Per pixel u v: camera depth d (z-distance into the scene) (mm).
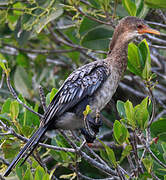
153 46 12242
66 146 10305
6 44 15289
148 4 9203
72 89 9797
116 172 8883
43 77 14727
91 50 13133
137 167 8469
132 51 9508
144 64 9516
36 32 12727
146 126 8516
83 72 9984
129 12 11609
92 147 11555
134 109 8500
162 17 12281
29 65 15258
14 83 13258
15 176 9656
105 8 11469
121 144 8461
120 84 12992
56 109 9516
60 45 16594
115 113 12375
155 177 8578
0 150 9852
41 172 8344
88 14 12914
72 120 9773
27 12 12125
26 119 10094
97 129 9570
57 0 12016
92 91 9828
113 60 10469
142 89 13242
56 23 14539
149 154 9406
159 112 13891
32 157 9594
